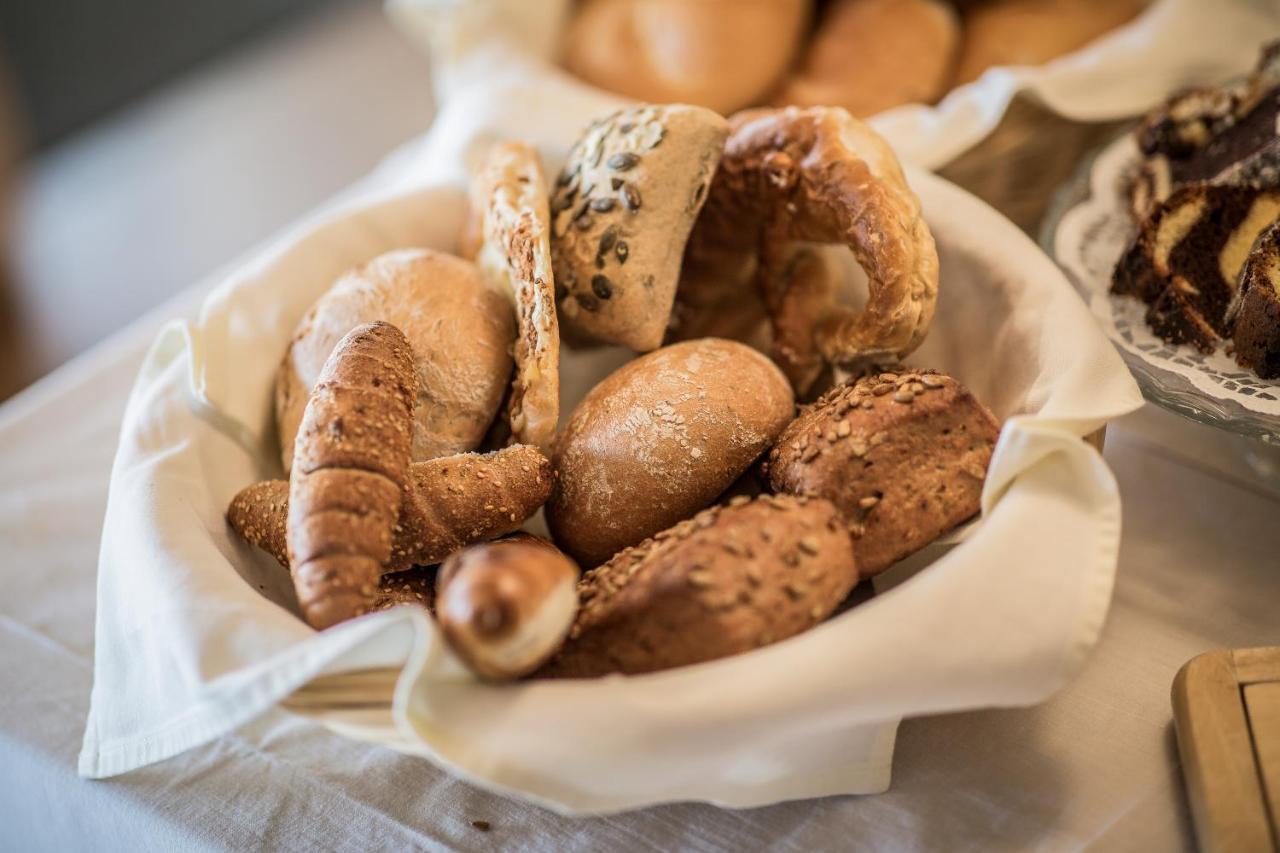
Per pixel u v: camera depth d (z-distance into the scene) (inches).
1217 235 29.4
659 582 23.0
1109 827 24.0
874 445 24.9
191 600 23.8
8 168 77.9
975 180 34.4
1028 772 24.9
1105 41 35.3
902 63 36.7
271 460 28.9
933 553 25.5
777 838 24.6
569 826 25.0
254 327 29.1
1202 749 23.9
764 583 23.0
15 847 28.3
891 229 26.7
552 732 22.0
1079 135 35.2
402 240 31.3
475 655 21.9
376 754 26.3
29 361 66.2
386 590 25.8
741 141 29.0
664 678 22.3
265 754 26.4
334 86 85.2
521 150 30.0
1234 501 29.0
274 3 93.0
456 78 37.9
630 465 26.3
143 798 25.8
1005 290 27.5
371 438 24.2
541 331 26.5
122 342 35.5
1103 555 23.5
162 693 24.0
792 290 29.7
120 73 85.8
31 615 29.3
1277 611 27.0
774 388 27.2
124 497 26.0
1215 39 34.9
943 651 22.6
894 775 25.1
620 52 37.5
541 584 21.8
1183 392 26.9
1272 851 22.8
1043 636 22.9
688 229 28.7
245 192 76.5
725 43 36.2
